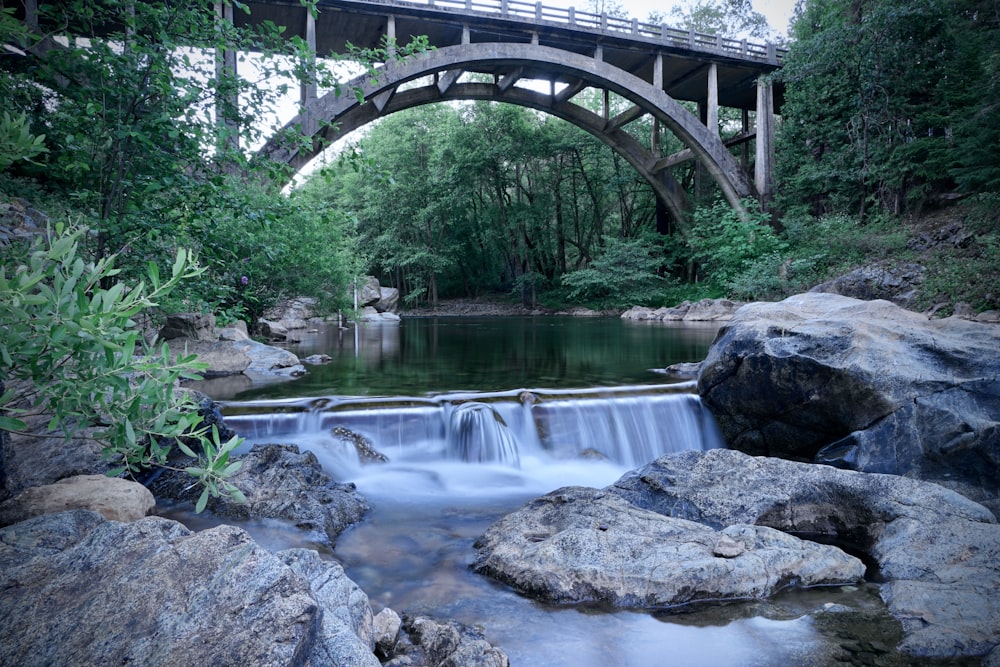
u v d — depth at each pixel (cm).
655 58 2775
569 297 3794
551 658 301
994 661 286
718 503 478
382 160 4153
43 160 557
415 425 702
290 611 191
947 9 2128
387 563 413
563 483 626
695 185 3544
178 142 552
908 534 420
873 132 2481
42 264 202
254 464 521
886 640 312
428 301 4509
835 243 2294
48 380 233
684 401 773
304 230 1313
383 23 2378
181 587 204
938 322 669
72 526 288
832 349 642
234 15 2223
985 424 530
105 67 500
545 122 4100
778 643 312
